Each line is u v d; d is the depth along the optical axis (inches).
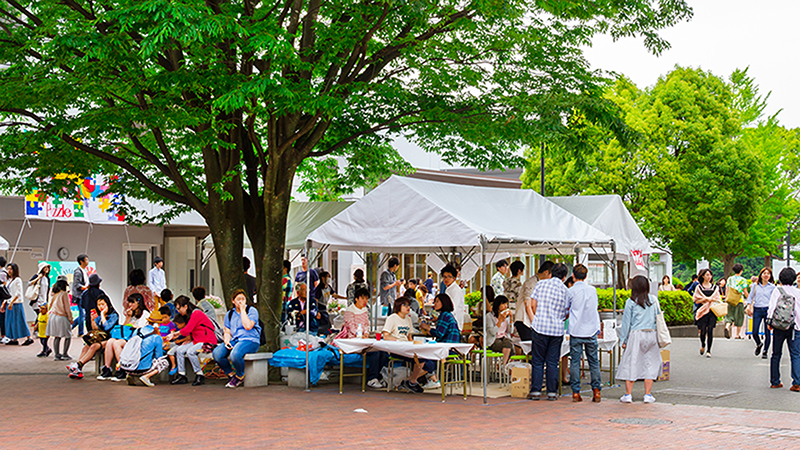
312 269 613.6
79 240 892.6
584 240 498.6
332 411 399.5
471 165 647.1
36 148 539.5
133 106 493.7
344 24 479.5
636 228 657.6
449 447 305.9
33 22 511.5
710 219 1298.0
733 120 1380.4
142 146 549.3
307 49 496.4
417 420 372.2
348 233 474.6
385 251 584.1
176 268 1008.9
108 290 919.0
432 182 484.1
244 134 575.2
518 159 637.9
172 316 551.5
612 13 524.7
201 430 342.6
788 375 561.6
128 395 458.6
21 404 421.7
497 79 563.8
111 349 529.3
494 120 536.7
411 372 476.4
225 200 523.2
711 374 558.9
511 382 454.6
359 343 465.4
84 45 418.6
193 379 526.9
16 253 836.6
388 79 571.8
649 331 427.5
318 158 715.4
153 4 394.3
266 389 488.7
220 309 744.3
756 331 677.9
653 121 1288.1
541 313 439.2
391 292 725.9
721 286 934.4
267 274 544.1
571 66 560.4
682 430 343.3
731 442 314.8
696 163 1309.1
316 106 458.9
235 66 482.0
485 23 528.1
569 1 490.6
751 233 1640.0
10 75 496.1
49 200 747.4
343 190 711.7
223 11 443.5
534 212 510.3
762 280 676.7
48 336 658.2
